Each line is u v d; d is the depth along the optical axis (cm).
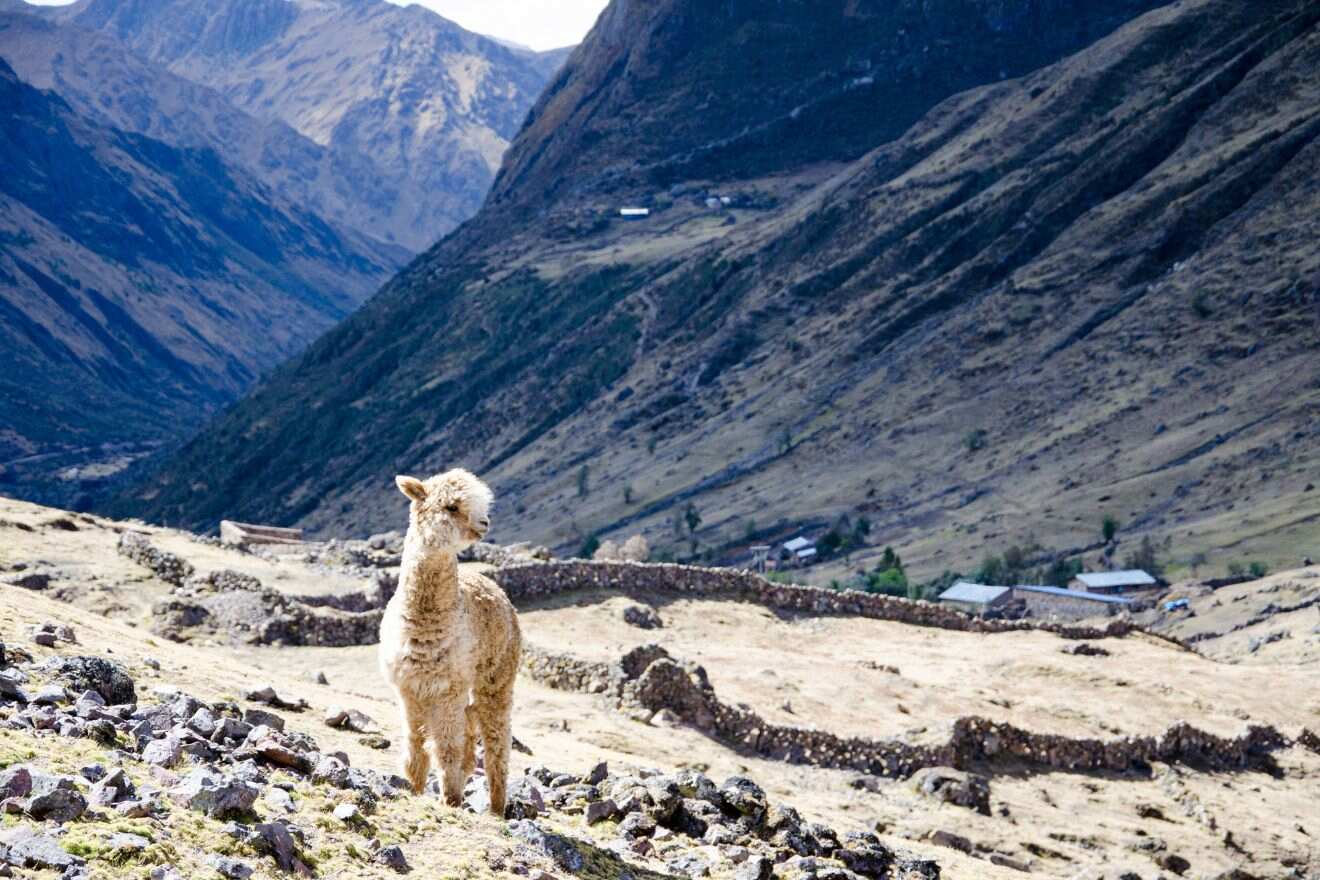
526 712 3406
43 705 1433
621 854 1630
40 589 4012
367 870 1222
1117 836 3662
